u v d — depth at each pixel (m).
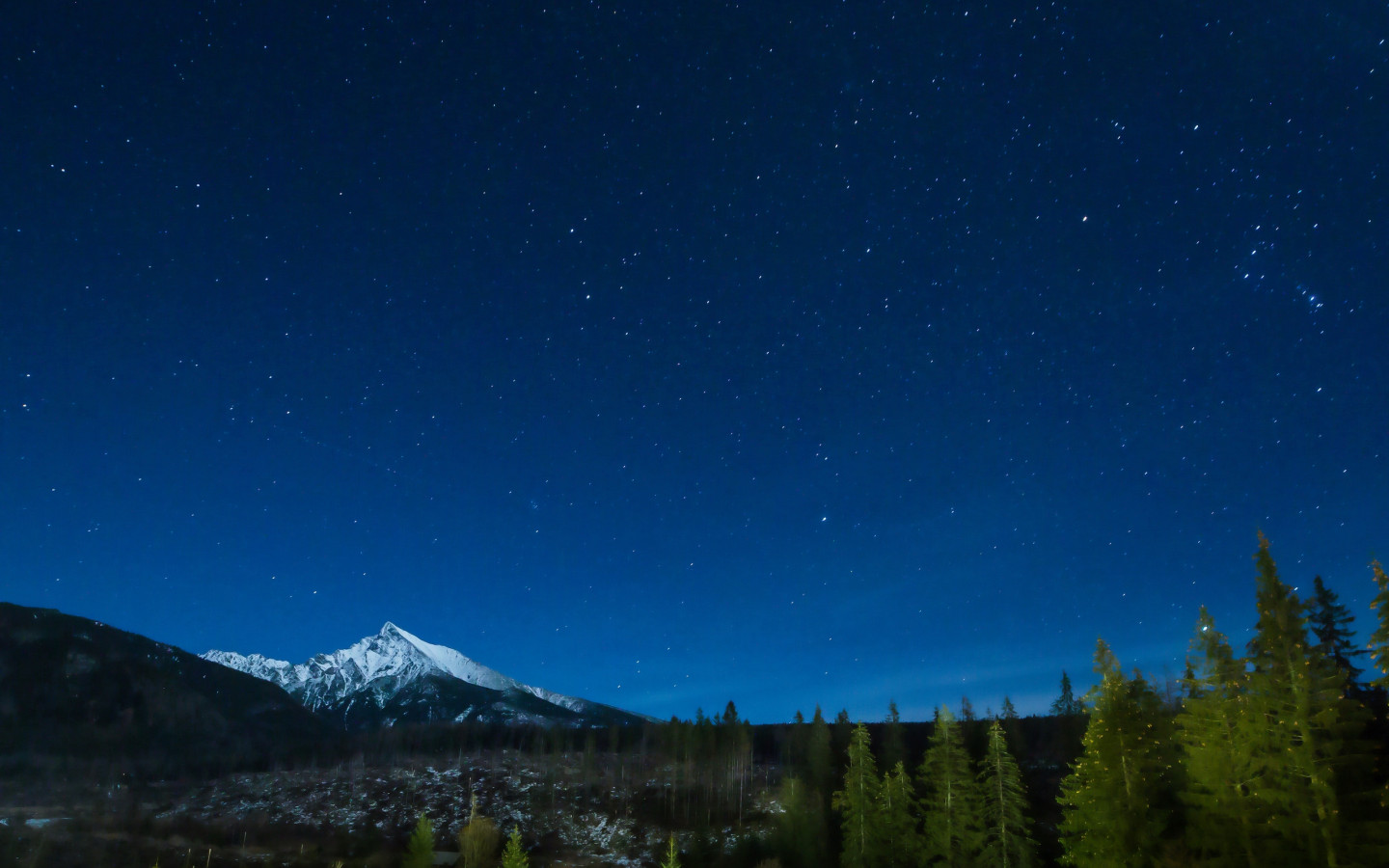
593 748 160.62
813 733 100.88
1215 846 33.97
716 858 88.25
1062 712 106.75
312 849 108.06
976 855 56.75
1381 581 29.55
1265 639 33.00
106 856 99.75
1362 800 30.86
